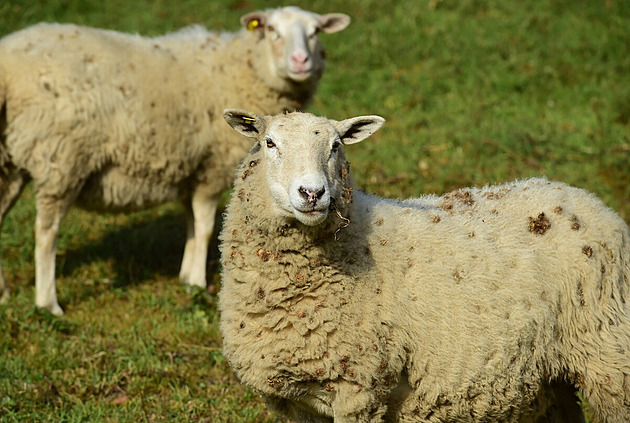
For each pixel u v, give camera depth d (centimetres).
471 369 550
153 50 927
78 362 810
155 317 906
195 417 730
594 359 582
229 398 752
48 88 852
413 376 555
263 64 959
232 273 558
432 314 547
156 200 943
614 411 586
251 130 584
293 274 536
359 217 559
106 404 737
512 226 591
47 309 907
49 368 795
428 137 1315
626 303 596
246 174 561
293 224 531
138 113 887
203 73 939
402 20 1736
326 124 547
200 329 877
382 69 1568
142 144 893
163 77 908
